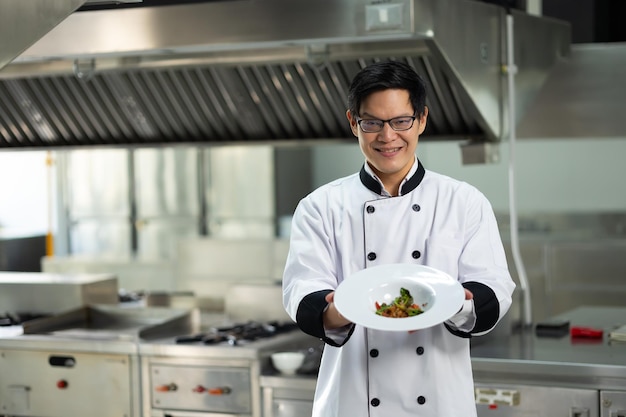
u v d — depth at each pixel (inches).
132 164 276.8
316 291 82.5
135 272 263.4
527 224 258.1
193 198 271.4
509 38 146.5
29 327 161.3
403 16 116.8
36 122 171.3
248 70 152.6
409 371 84.1
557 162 259.4
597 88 176.1
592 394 118.6
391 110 78.5
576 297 232.2
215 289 255.1
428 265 83.8
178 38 127.1
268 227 265.1
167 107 162.2
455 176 264.8
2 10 82.3
